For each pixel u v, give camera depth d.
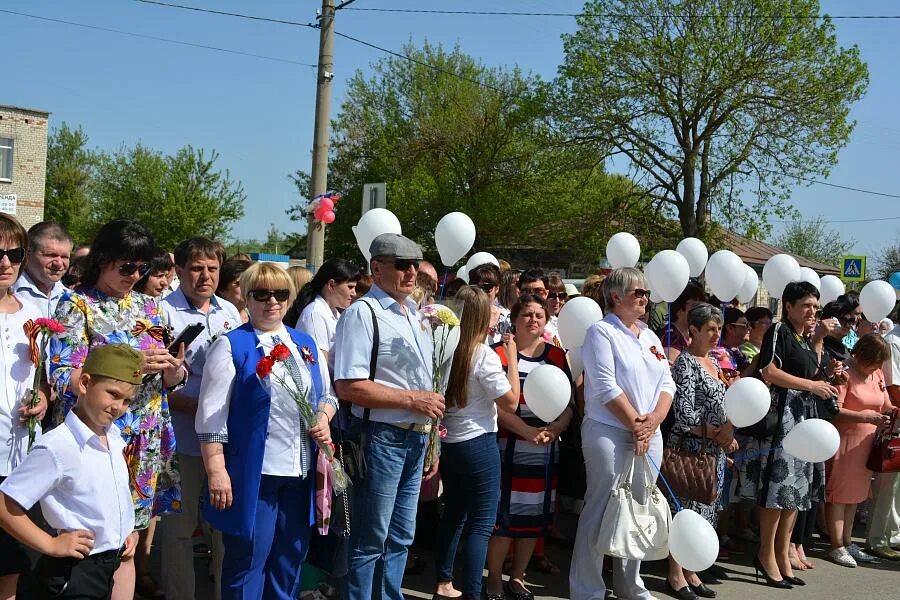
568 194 29.89
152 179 39.47
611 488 4.86
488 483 4.73
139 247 3.74
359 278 5.30
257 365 3.63
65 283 5.60
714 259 6.52
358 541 4.12
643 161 25.78
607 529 4.75
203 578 5.30
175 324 4.49
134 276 3.76
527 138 30.61
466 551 4.75
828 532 6.56
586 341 5.05
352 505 4.11
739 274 6.44
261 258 17.83
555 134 26.23
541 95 26.69
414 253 4.24
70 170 53.78
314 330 4.95
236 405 3.71
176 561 4.40
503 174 33.56
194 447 4.43
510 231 32.06
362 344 4.07
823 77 23.12
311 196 12.93
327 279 5.22
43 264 4.34
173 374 3.93
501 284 6.67
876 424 6.30
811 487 6.05
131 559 3.52
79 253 5.89
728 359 6.38
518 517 5.09
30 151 27.83
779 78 23.22
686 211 25.20
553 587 5.55
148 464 3.80
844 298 7.34
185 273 4.62
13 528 2.88
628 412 4.77
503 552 5.13
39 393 3.57
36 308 3.78
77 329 3.61
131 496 3.38
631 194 26.41
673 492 5.21
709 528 4.73
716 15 23.34
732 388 5.20
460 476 4.76
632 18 24.12
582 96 24.88
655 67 24.08
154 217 38.78
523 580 5.55
